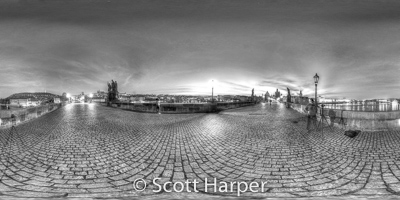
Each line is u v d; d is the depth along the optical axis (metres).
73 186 4.81
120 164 6.30
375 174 5.47
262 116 21.08
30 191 4.49
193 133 11.45
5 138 9.70
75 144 8.53
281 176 5.47
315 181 5.13
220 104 33.34
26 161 6.41
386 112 11.70
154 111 28.45
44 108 22.73
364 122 11.92
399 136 10.07
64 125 13.79
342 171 5.73
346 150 7.76
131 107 30.91
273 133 11.34
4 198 4.03
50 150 7.62
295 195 4.36
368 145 8.45
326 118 14.51
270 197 4.23
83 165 6.16
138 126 14.02
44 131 11.52
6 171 5.62
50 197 4.16
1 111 13.64
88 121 15.89
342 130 12.05
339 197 4.19
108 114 22.05
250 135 10.79
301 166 6.17
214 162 6.57
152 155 7.21
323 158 6.85
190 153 7.49
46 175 5.41
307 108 22.33
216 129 12.88
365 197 4.20
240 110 31.84
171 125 14.87
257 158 6.93
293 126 13.87
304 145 8.60
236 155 7.28
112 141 9.13
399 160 6.45
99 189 4.67
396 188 4.65
